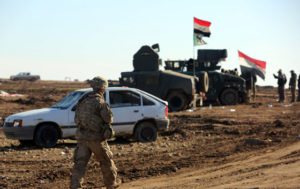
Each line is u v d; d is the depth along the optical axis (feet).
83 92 57.47
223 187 34.04
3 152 52.49
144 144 58.18
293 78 138.31
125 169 43.06
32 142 57.21
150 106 60.54
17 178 40.42
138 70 108.47
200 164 44.88
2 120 85.46
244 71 138.41
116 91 59.36
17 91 189.98
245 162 44.57
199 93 118.21
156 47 109.81
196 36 114.52
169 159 47.83
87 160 31.27
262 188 32.60
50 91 189.37
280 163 42.19
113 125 58.59
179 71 124.36
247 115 94.07
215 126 74.08
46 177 40.55
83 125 31.04
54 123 55.93
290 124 76.07
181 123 80.53
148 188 35.55
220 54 128.67
